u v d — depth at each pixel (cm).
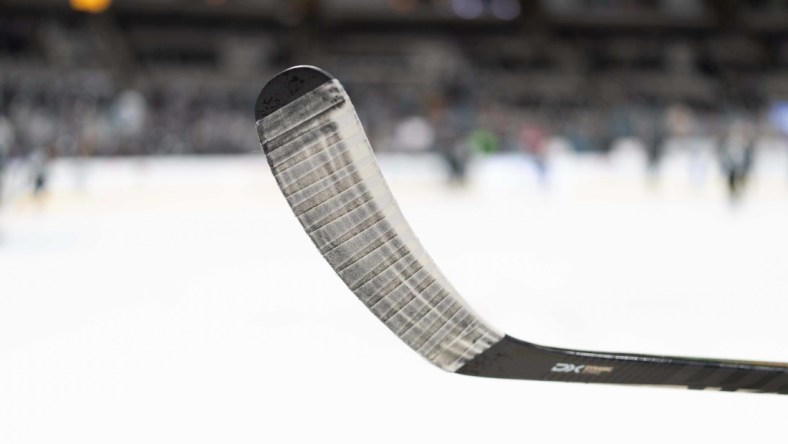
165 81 3325
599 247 761
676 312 438
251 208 1270
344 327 399
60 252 756
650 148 1658
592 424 244
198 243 822
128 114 2189
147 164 2089
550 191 1584
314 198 120
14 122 2102
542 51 3978
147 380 307
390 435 238
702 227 938
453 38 4006
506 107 3372
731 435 231
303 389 289
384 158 2162
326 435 240
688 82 3834
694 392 271
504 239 836
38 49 3031
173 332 398
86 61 3136
